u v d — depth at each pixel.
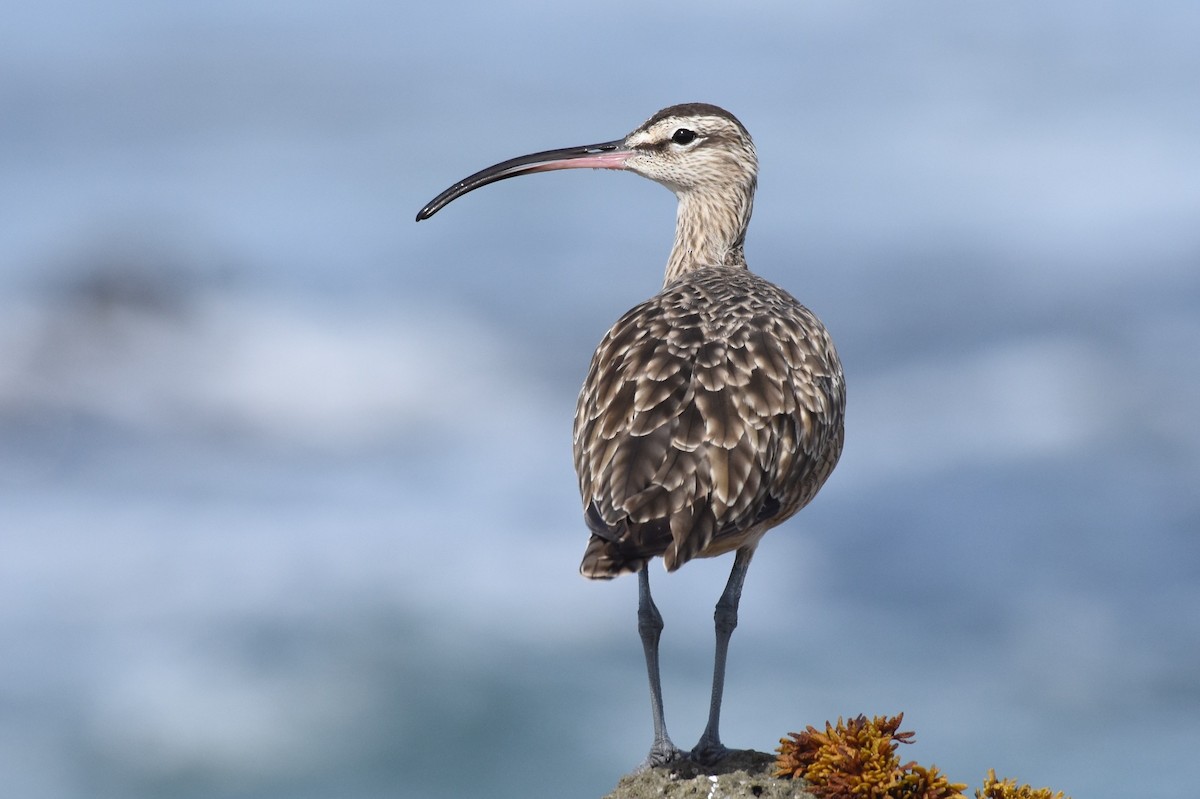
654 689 8.89
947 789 7.77
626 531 7.75
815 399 8.58
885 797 7.71
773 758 8.62
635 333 8.68
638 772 8.70
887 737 7.96
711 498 7.90
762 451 8.12
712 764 8.71
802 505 8.93
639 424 8.05
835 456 9.05
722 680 8.90
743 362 8.37
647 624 8.98
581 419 8.70
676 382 8.20
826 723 8.16
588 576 7.61
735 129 11.27
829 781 7.84
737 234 11.37
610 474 7.99
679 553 7.71
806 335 8.88
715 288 9.12
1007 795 7.95
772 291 9.32
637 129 11.48
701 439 7.99
